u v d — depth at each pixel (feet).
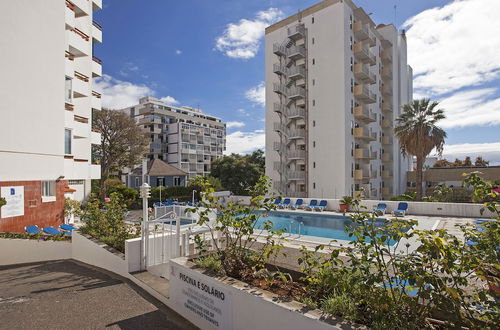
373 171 112.47
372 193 108.68
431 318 9.41
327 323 8.57
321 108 101.60
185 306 15.02
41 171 43.86
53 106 45.96
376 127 121.60
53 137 45.91
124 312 15.94
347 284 9.97
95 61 81.87
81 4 69.92
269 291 11.64
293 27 107.04
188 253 26.18
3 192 38.06
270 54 117.50
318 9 103.60
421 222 48.60
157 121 211.82
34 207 42.73
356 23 102.83
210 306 13.19
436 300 8.25
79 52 68.28
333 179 97.71
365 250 9.90
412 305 8.92
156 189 92.07
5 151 38.50
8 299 18.24
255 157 151.84
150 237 23.04
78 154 70.74
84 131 64.54
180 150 210.18
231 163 142.20
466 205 54.03
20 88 40.60
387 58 128.98
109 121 112.16
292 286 12.59
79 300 17.75
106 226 28.58
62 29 47.80
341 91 96.73
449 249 8.25
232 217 15.52
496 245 8.64
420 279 8.29
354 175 100.68
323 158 100.27
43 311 16.17
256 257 15.03
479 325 8.25
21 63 40.73
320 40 102.83
